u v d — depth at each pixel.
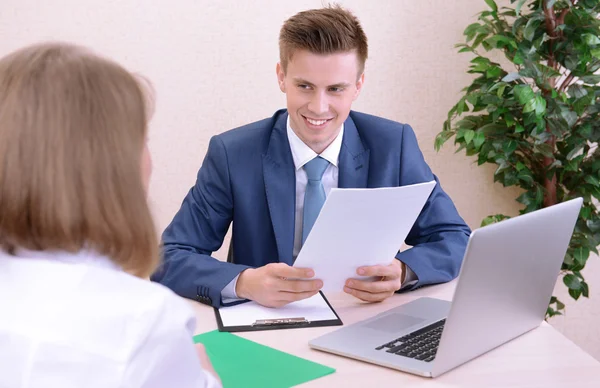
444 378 1.20
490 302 1.25
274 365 1.25
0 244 0.77
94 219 0.75
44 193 0.73
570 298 3.20
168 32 2.93
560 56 2.74
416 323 1.44
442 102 3.12
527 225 1.27
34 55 0.78
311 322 1.47
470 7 3.06
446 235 1.83
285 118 1.89
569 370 1.24
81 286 0.74
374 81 3.07
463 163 3.16
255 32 2.98
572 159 2.78
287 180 1.84
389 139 1.92
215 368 1.24
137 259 0.80
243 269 1.60
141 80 0.84
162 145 3.00
